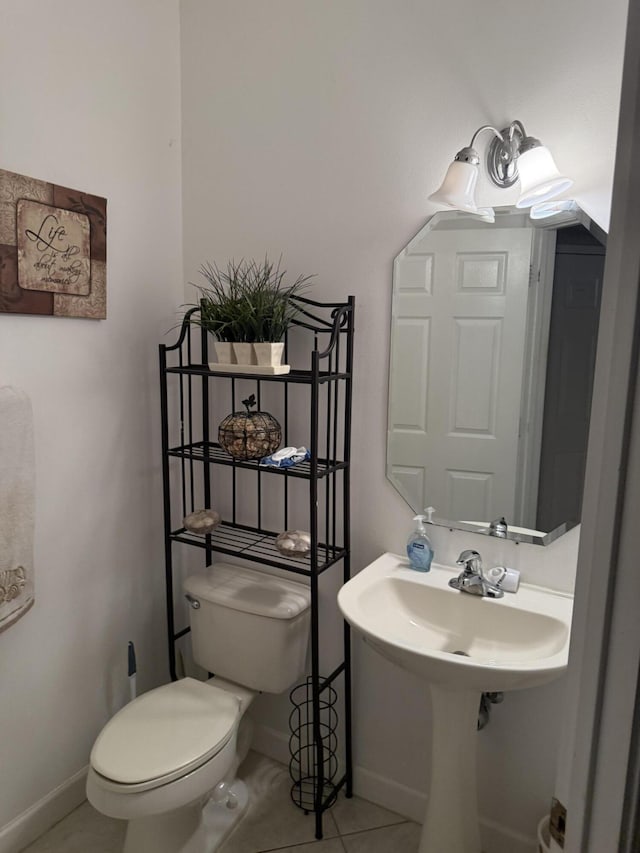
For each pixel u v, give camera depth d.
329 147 1.71
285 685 1.82
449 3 1.48
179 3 1.92
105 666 1.93
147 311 1.94
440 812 1.55
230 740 1.60
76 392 1.73
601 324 0.53
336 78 1.67
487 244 1.51
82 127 1.66
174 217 2.00
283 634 1.78
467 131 1.51
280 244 1.84
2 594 1.51
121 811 1.40
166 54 1.90
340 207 1.72
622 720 0.52
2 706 1.63
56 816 1.80
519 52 1.41
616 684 0.52
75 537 1.78
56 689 1.77
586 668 0.56
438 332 1.61
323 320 1.77
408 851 1.72
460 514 1.64
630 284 0.49
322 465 1.80
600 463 0.53
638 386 0.49
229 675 1.88
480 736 1.68
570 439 1.46
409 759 1.84
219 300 1.78
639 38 0.47
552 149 1.40
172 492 2.11
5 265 1.48
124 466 1.92
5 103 1.46
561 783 0.60
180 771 1.45
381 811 1.87
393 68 1.58
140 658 2.06
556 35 1.36
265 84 1.79
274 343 1.65
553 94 1.38
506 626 1.47
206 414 2.04
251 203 1.88
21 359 1.57
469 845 1.55
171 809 1.44
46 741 1.76
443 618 1.56
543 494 1.51
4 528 1.50
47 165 1.57
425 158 1.58
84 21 1.63
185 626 2.22
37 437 1.64
